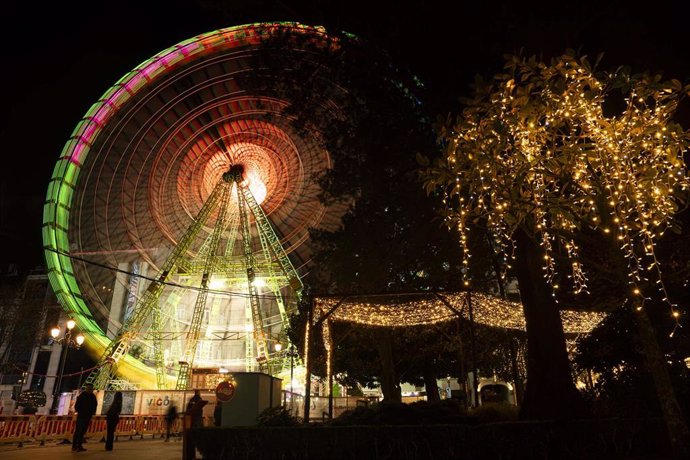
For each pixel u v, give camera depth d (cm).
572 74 705
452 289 1527
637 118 688
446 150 800
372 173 1808
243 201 6188
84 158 5525
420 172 833
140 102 5972
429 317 1922
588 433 954
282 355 5656
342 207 6050
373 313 1820
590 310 1287
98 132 5653
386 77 1505
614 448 950
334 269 2334
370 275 2038
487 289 2334
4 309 4981
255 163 6550
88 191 5553
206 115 6300
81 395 1545
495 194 762
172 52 6028
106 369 5028
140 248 5978
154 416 2770
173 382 5581
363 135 1662
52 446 1812
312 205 6234
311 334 1444
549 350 1121
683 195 718
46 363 6334
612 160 704
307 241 6275
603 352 1269
